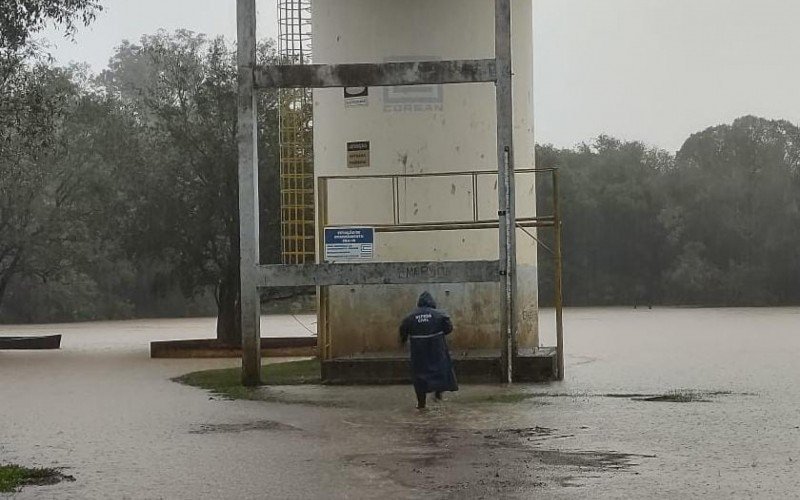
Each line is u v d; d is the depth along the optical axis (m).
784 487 11.34
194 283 40.47
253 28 23.08
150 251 40.59
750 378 24.11
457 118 25.48
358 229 23.64
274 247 39.38
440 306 25.50
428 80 22.77
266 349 36.28
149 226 40.16
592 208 90.19
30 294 74.50
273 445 14.93
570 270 90.31
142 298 82.12
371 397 20.88
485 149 25.58
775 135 93.31
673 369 26.77
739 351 33.88
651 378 24.12
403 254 25.48
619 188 90.62
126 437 16.12
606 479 11.88
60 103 30.25
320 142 26.75
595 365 28.23
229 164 40.09
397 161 25.56
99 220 43.56
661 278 90.44
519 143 26.36
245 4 23.08
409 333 19.16
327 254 23.66
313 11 26.95
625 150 94.88
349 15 26.02
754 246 88.81
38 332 60.12
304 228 29.72
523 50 26.58
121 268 75.06
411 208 25.47
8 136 29.55
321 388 22.81
